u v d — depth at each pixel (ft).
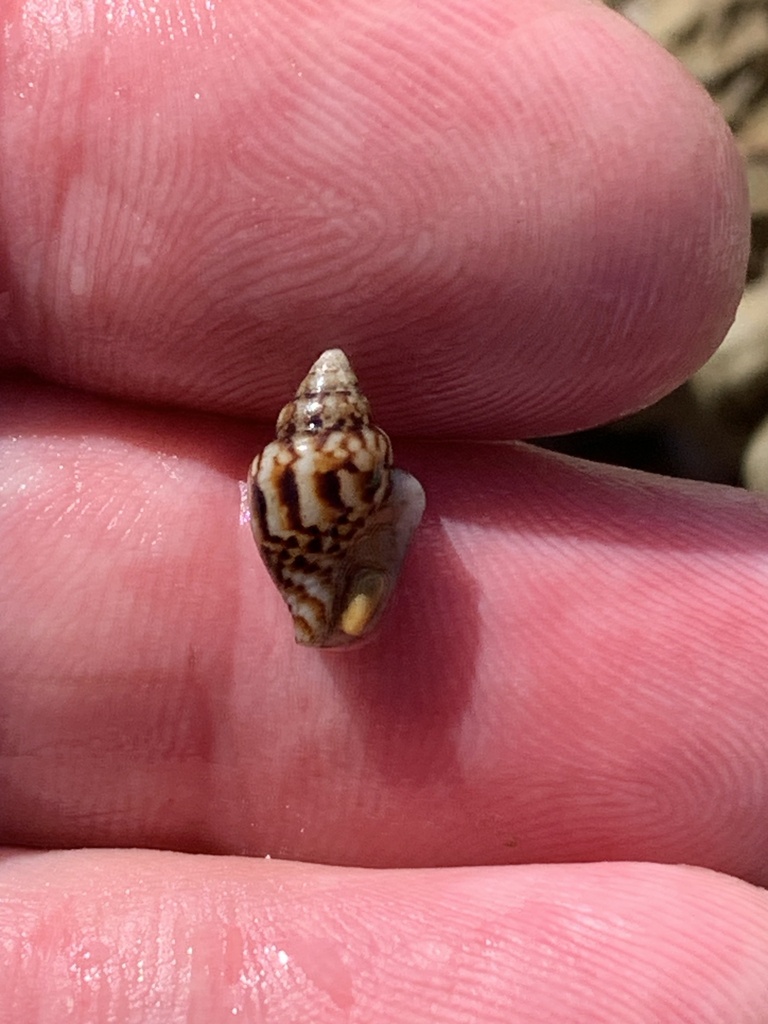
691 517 0.16
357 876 0.15
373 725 0.15
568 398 0.15
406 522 0.15
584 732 0.15
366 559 0.15
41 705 0.15
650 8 0.29
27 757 0.15
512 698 0.15
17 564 0.15
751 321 0.27
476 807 0.16
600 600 0.15
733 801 0.15
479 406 0.15
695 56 0.28
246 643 0.15
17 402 0.15
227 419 0.16
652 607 0.15
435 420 0.15
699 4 0.28
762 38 0.27
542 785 0.15
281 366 0.15
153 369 0.15
